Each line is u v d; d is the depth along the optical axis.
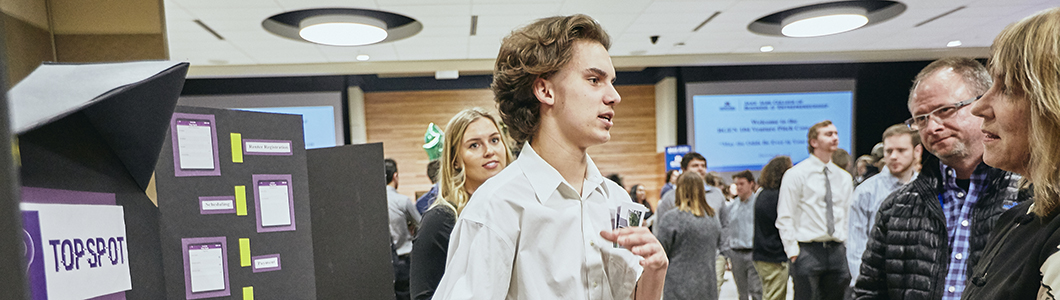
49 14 1.14
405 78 9.66
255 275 1.29
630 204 0.80
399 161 9.68
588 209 0.83
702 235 3.30
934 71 1.29
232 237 1.26
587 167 0.86
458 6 5.34
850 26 6.44
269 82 9.23
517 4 5.32
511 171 0.81
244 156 1.29
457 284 0.74
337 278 1.85
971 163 1.24
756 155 9.38
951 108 1.24
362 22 5.98
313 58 7.56
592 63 0.77
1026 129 0.62
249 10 5.24
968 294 0.75
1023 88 0.59
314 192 1.84
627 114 9.93
